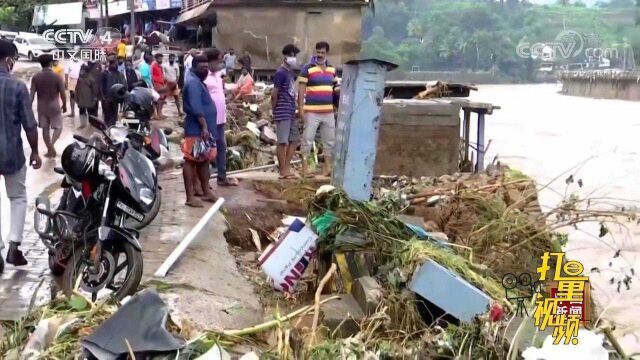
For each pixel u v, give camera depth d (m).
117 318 4.45
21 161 7.20
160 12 46.19
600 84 75.69
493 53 100.56
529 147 28.89
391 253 6.80
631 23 115.25
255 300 6.84
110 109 16.66
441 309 5.98
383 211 7.27
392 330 5.71
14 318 5.95
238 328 5.91
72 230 6.24
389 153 11.86
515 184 9.70
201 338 4.54
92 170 6.14
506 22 111.50
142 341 4.30
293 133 11.05
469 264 6.44
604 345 5.07
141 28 49.44
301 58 28.73
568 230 11.93
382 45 95.06
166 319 4.54
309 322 6.18
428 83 15.30
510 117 45.31
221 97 10.27
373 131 8.03
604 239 11.45
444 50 99.62
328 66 11.17
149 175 6.49
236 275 7.51
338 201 7.23
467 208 8.70
